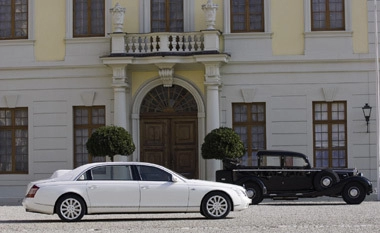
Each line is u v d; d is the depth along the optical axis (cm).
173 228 1717
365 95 3088
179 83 3112
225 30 3105
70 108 3164
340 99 3091
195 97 3112
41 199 1912
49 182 1933
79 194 1920
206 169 3070
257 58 3098
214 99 3038
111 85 3086
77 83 3164
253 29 3119
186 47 3038
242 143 2909
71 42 3159
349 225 1759
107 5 3144
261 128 3114
